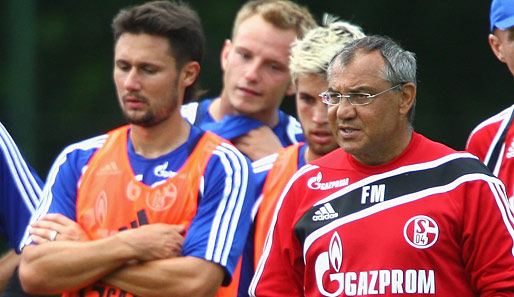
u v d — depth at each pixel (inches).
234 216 557.9
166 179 562.9
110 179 571.8
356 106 517.7
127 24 565.3
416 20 1791.3
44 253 554.6
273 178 644.1
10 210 634.8
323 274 529.7
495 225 512.7
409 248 513.0
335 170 545.6
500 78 1761.8
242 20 732.0
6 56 1688.0
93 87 1774.1
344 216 529.3
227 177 561.6
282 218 553.9
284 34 713.0
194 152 569.0
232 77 716.7
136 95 558.9
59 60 1782.7
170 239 548.7
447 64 1772.9
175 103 569.9
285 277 552.7
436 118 1547.7
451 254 514.3
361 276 518.0
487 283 513.0
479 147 647.8
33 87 1456.7
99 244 548.1
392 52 524.4
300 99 636.7
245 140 706.2
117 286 551.8
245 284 631.8
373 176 532.4
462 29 1780.3
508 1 611.8
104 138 592.1
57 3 1812.3
